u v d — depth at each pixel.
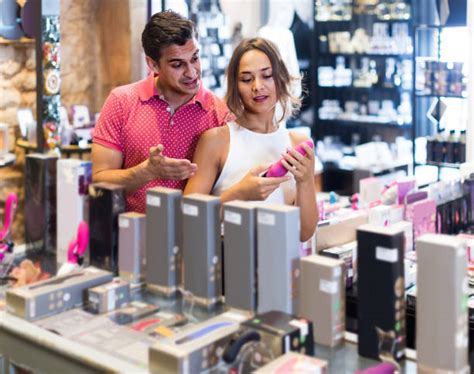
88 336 1.93
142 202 2.91
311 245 2.52
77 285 2.14
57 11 4.95
